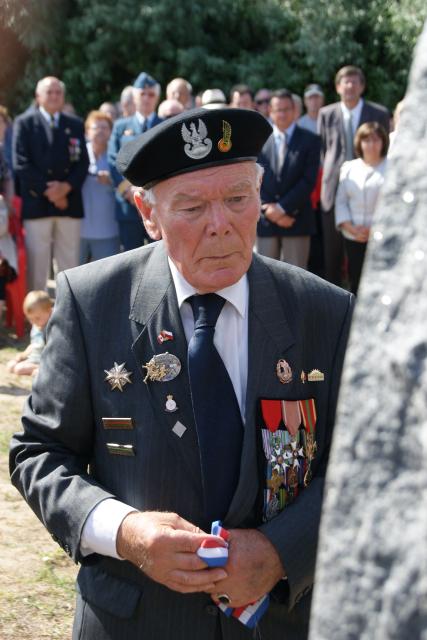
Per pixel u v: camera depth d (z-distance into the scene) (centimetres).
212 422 224
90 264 247
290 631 227
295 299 238
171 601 224
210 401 225
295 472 227
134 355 231
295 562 216
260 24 2125
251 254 226
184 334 231
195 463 224
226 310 232
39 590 458
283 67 2088
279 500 225
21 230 1033
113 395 231
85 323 236
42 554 498
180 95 1209
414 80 94
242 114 215
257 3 2111
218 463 222
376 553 89
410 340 90
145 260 242
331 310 240
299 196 1032
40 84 1030
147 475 226
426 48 93
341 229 1000
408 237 92
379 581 88
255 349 230
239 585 211
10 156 1155
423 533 86
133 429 229
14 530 525
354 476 92
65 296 240
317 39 2044
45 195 1028
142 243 1084
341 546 91
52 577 473
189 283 227
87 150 1066
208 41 2130
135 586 227
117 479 231
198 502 224
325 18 2042
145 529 212
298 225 1041
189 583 208
